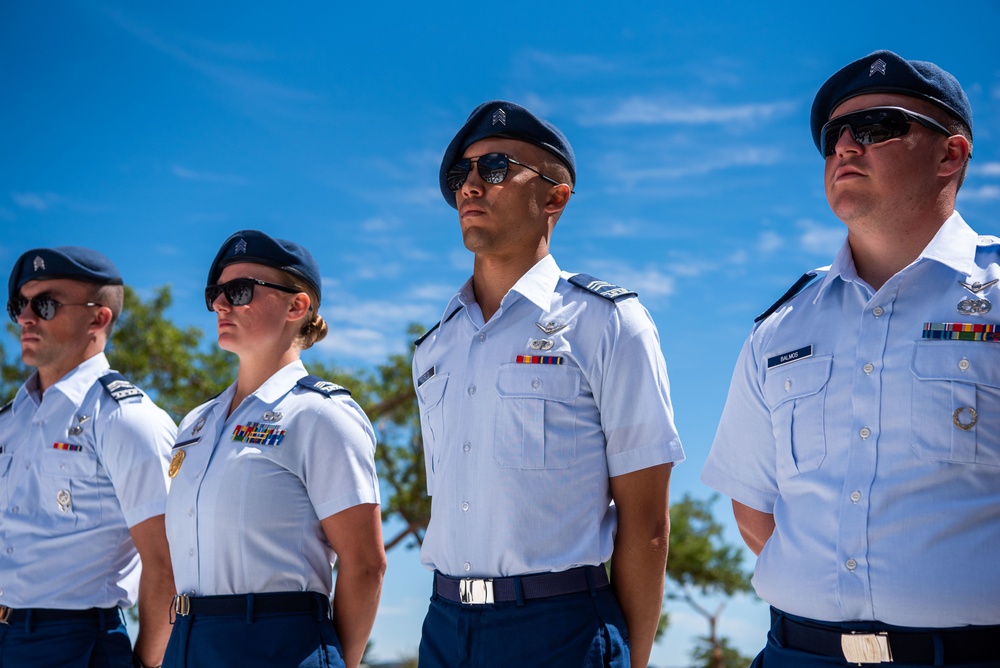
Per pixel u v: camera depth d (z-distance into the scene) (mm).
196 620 3229
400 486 12117
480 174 3051
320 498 3348
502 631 2723
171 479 3512
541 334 2951
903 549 2348
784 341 2746
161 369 12625
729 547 13398
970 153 2662
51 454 3969
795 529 2562
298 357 3703
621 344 2910
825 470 2537
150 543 3781
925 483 2373
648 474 2871
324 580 3369
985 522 2326
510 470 2814
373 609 3369
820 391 2592
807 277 2838
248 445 3359
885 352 2512
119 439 3898
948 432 2371
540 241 3125
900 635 2328
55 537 3889
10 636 3814
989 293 2453
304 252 3746
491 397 2908
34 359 4215
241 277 3594
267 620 3195
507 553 2760
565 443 2838
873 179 2574
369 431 3490
